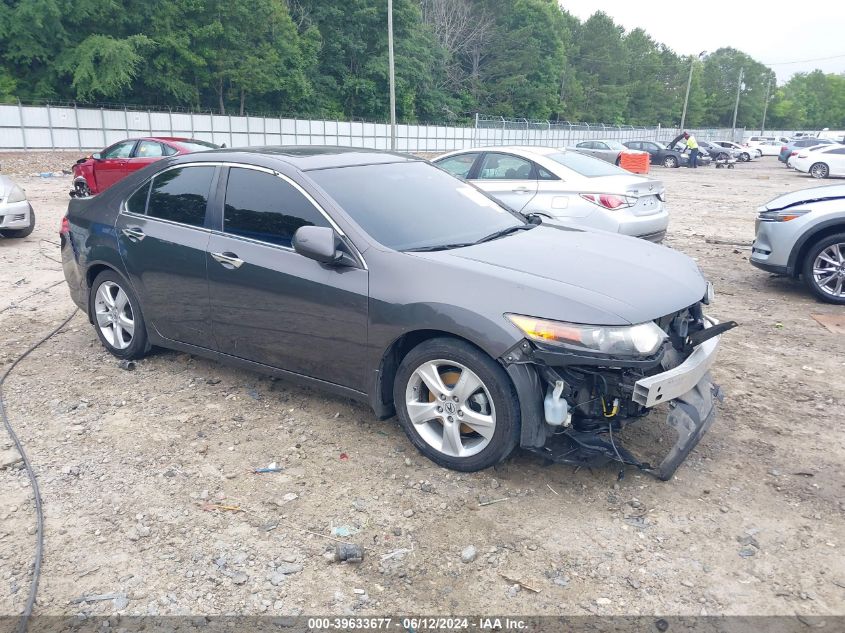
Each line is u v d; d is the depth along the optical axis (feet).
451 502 11.35
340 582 9.53
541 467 12.39
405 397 12.53
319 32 172.24
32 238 36.17
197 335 15.47
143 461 12.71
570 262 12.59
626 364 10.63
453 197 15.39
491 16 233.35
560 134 217.36
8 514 11.09
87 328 20.52
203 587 9.42
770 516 10.98
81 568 9.81
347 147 16.96
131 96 147.02
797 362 18.01
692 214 51.26
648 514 11.02
